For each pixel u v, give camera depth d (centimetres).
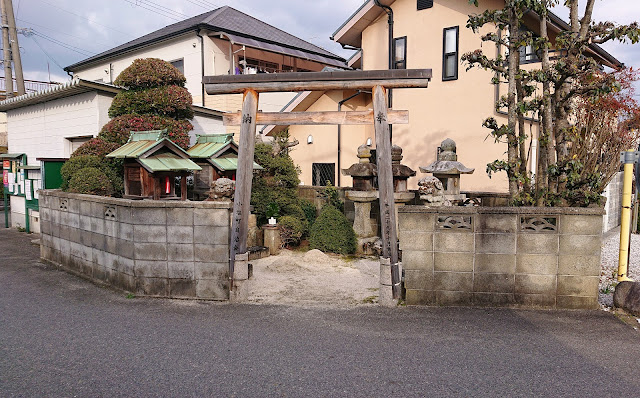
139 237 531
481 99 965
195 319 455
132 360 357
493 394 297
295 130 1277
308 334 410
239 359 357
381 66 1140
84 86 895
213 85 515
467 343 383
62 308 496
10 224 1229
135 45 1527
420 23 1055
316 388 308
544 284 464
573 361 346
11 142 1263
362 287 582
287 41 1642
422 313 463
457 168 703
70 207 668
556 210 454
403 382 315
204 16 1652
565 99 516
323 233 809
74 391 308
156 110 834
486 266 471
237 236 514
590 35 509
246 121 512
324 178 1240
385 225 490
